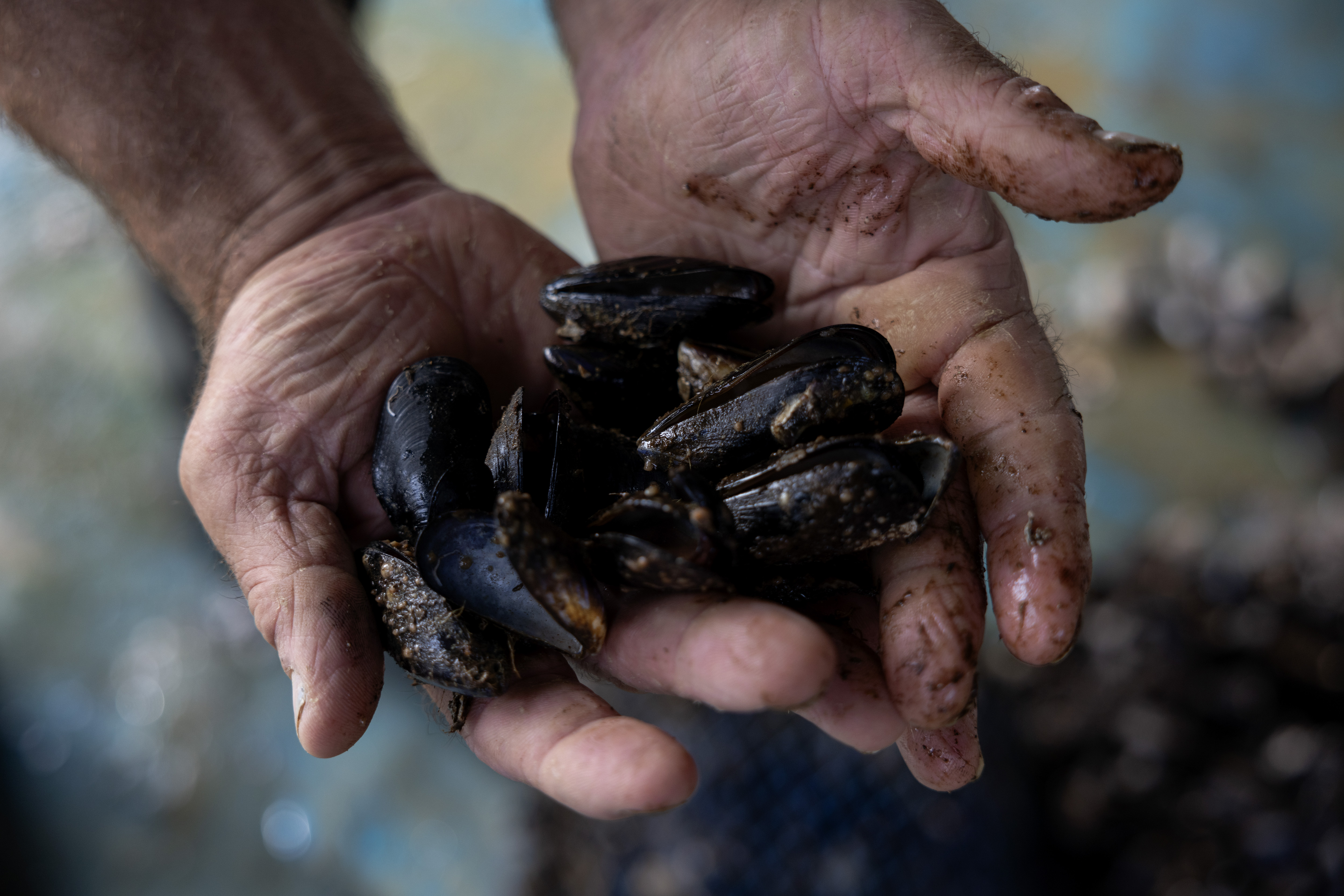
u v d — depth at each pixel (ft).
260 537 1.27
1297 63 3.25
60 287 3.09
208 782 2.21
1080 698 2.00
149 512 2.66
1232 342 2.66
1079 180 1.14
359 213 1.57
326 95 1.61
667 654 1.10
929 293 1.31
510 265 1.51
